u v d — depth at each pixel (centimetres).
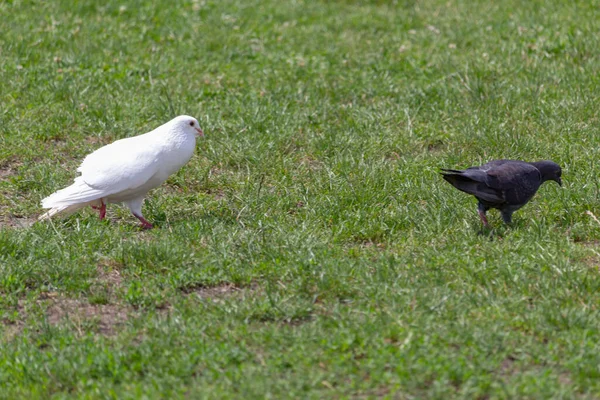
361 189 1201
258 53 1902
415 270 951
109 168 1075
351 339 793
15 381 761
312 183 1248
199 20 2150
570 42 1812
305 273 945
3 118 1474
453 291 897
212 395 714
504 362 769
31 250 1013
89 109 1534
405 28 2114
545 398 699
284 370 758
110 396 723
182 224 1102
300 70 1767
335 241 1059
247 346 802
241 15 2219
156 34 2019
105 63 1783
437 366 740
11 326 877
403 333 804
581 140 1366
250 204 1166
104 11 2159
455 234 1059
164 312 897
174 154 1102
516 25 2014
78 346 807
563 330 811
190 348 795
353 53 1886
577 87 1580
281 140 1407
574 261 979
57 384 757
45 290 945
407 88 1639
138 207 1119
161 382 741
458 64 1750
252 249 1011
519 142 1355
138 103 1569
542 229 1059
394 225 1095
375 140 1406
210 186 1271
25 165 1321
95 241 1045
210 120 1485
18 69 1711
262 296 903
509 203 1052
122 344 816
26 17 2050
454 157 1325
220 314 866
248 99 1606
